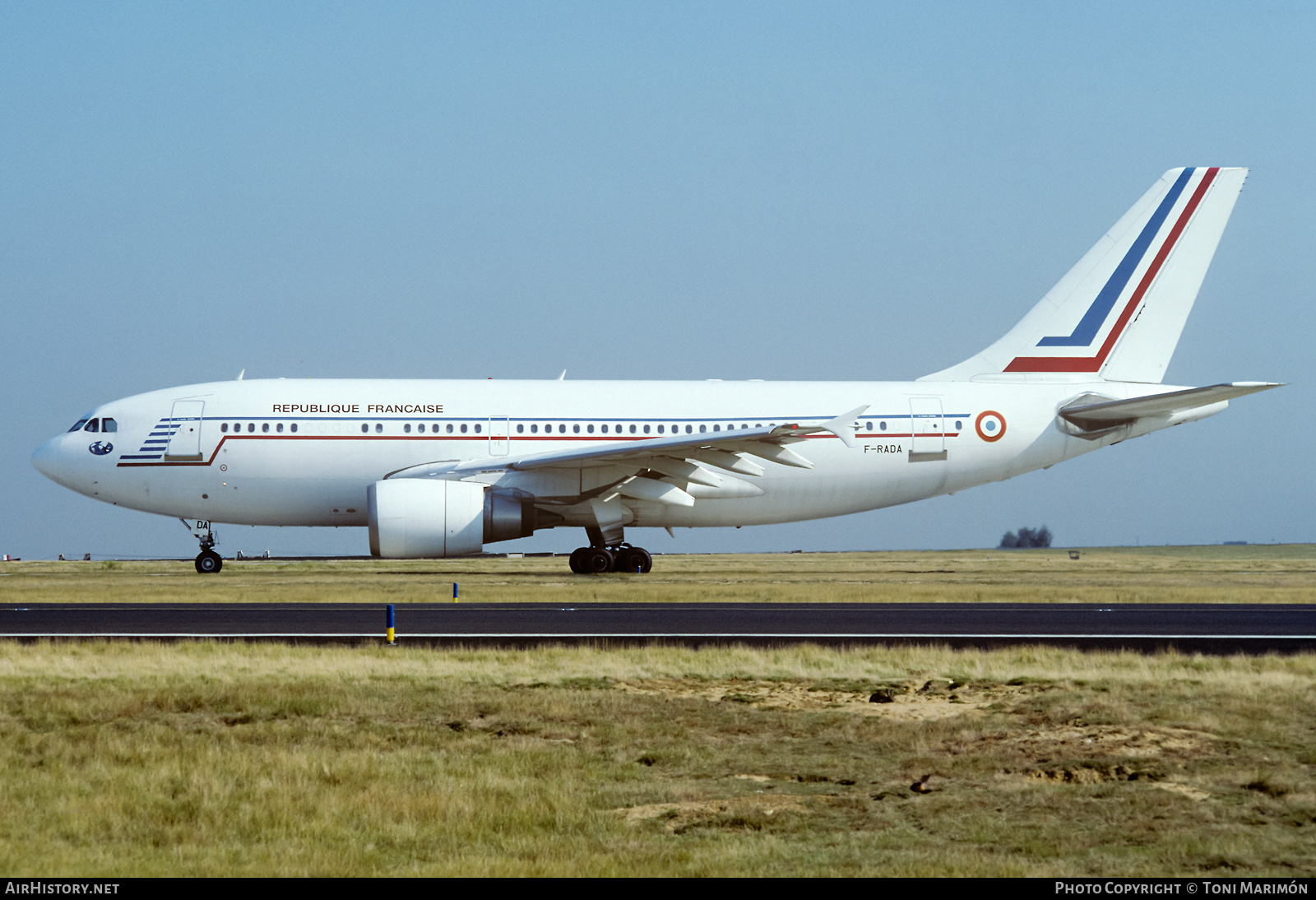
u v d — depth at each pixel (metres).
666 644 31.36
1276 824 16.22
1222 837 15.70
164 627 35.34
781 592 48.59
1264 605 45.00
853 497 65.56
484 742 20.73
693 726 21.89
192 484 61.09
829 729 21.66
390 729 21.66
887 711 23.23
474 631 34.31
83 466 60.94
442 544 57.91
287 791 17.83
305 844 15.74
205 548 66.12
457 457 61.41
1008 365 66.94
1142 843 15.51
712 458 59.56
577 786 18.22
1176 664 27.73
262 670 26.45
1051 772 18.88
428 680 25.44
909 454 64.88
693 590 49.78
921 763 19.39
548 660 27.86
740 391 64.62
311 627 35.34
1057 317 67.00
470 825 16.45
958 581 60.94
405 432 61.41
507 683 25.23
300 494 61.44
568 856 15.26
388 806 17.06
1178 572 73.75
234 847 15.70
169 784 18.19
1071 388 66.56
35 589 50.06
